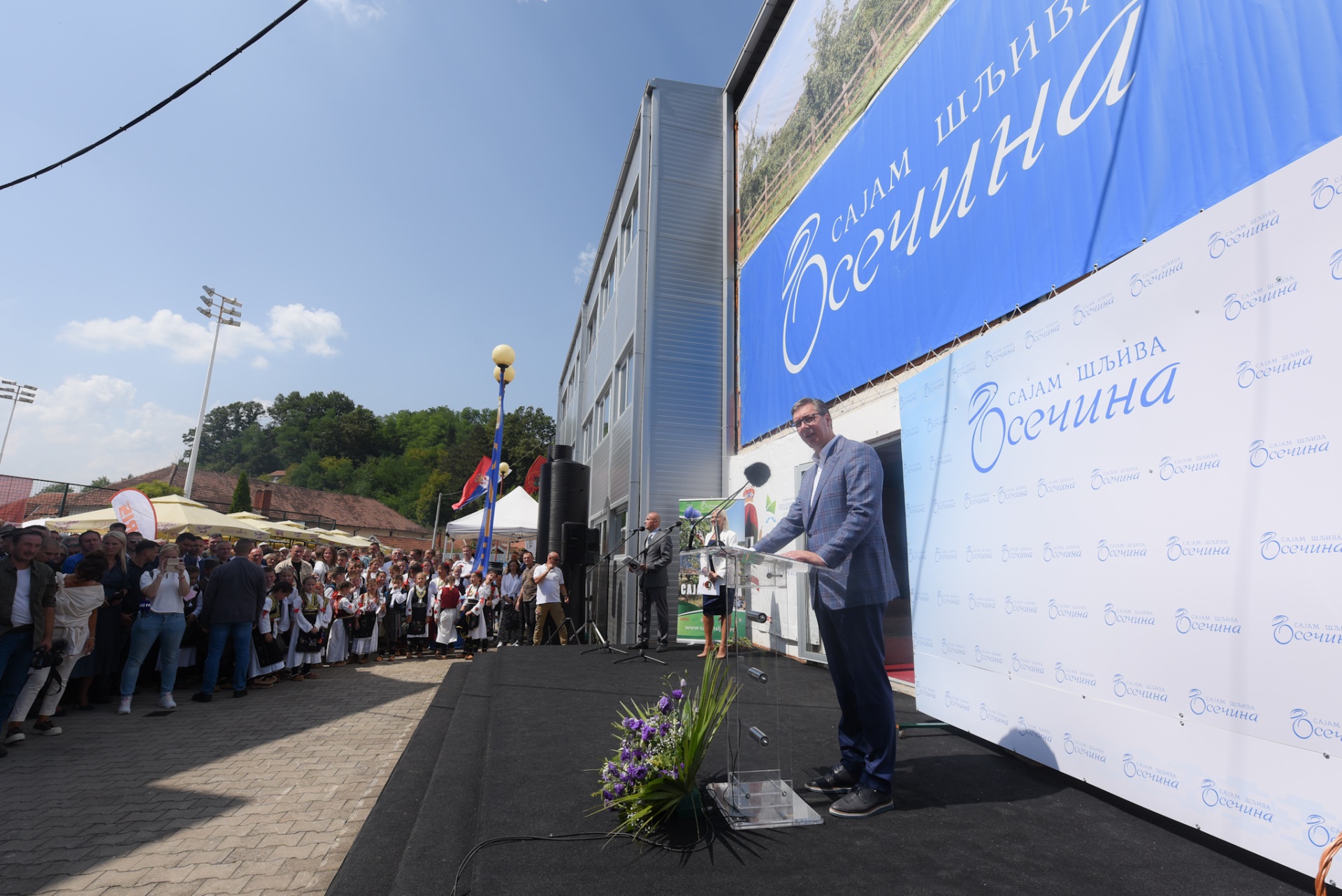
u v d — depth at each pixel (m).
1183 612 2.41
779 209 8.90
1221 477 2.30
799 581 5.38
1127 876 2.10
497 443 13.37
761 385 9.14
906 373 5.66
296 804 3.92
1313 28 2.60
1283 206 2.16
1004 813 2.67
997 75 4.64
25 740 5.33
